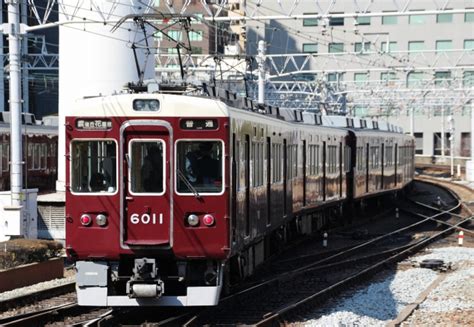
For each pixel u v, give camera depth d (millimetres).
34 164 86250
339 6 155000
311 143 69812
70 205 35781
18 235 55781
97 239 35594
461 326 35625
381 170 101312
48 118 99000
